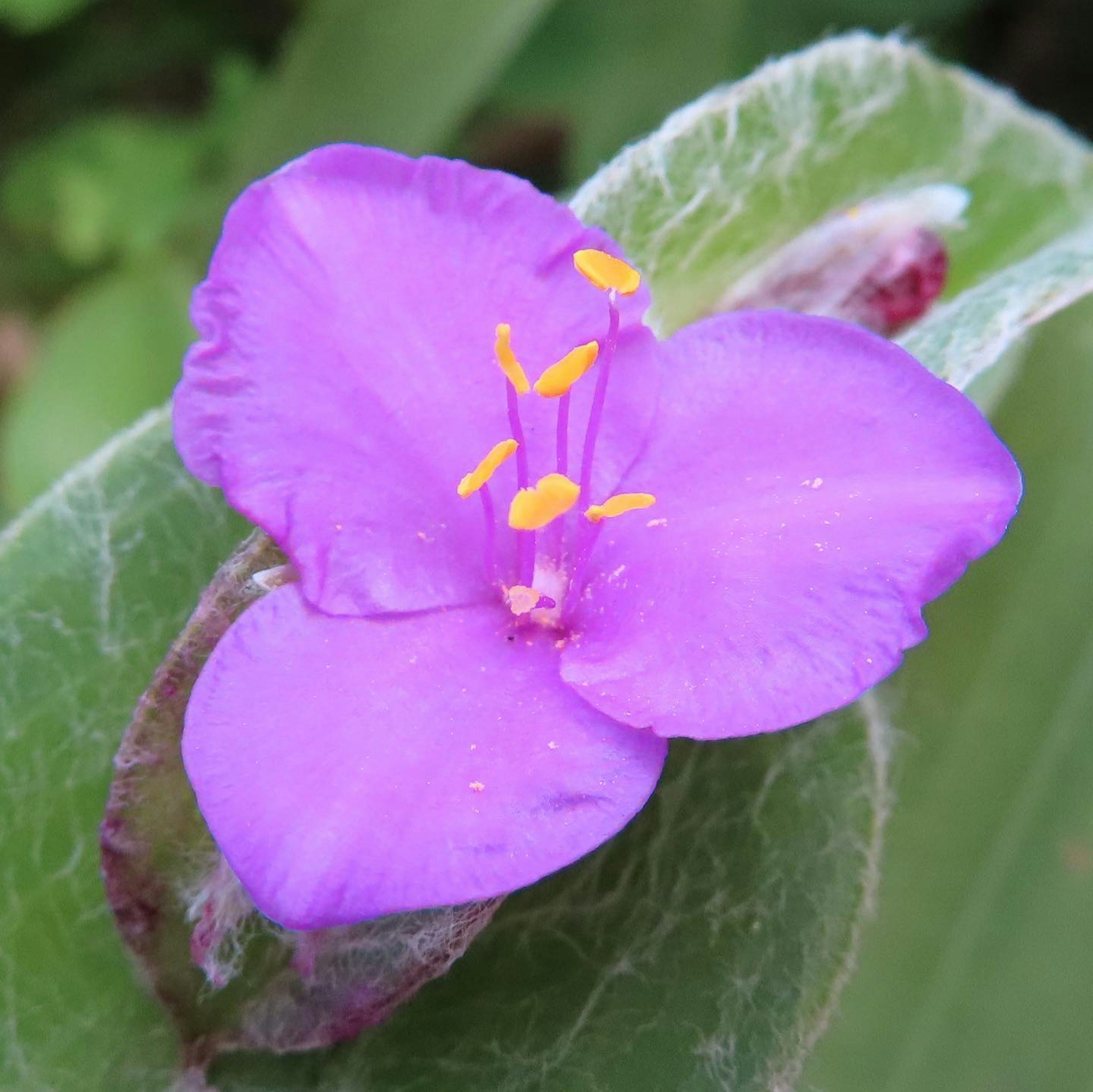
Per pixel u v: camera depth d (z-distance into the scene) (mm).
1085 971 129
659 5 162
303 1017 115
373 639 111
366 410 112
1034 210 130
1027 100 172
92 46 188
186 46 187
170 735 112
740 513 112
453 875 106
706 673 109
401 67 143
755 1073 115
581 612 113
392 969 113
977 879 131
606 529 114
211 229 162
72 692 120
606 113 162
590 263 112
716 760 117
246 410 111
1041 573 134
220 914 113
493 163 183
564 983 117
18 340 178
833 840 116
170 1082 118
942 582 109
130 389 156
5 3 162
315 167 112
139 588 120
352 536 111
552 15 164
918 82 127
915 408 111
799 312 122
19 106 190
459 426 113
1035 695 132
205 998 115
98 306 161
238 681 109
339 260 112
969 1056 129
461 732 109
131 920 114
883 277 122
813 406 112
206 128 172
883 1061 129
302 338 112
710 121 123
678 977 116
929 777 132
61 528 120
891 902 130
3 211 174
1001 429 135
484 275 113
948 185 127
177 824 113
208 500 120
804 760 117
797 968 115
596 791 108
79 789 119
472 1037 117
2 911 119
